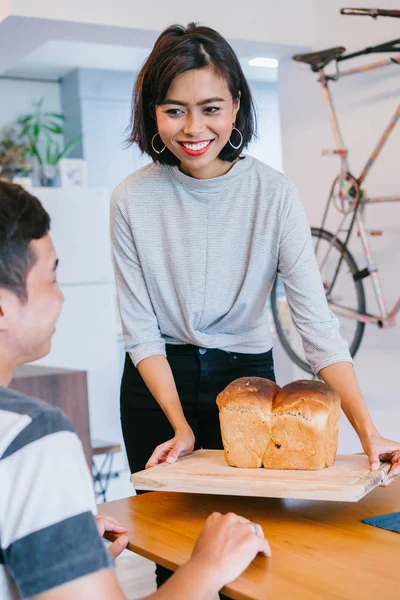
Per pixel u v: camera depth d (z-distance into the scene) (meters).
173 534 1.18
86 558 0.75
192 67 1.45
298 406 1.26
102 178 6.87
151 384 1.66
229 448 1.30
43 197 5.01
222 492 1.20
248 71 6.65
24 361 0.88
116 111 6.92
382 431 3.70
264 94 7.27
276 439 1.27
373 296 3.71
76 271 5.11
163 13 3.40
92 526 0.77
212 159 1.55
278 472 1.25
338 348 1.57
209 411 1.75
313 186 3.98
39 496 0.75
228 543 0.95
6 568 0.77
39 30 3.31
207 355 1.74
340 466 1.29
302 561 1.03
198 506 1.31
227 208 1.66
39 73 6.97
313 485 1.16
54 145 7.16
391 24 3.46
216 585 0.90
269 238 1.64
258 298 1.72
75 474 0.77
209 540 0.96
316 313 1.61
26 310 0.84
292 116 4.06
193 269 1.67
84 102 6.79
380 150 3.48
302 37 3.79
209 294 1.69
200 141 1.51
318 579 0.96
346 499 1.13
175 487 1.23
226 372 1.75
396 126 3.47
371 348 3.73
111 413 5.19
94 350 5.15
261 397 1.30
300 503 1.30
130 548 1.15
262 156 7.36
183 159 1.55
